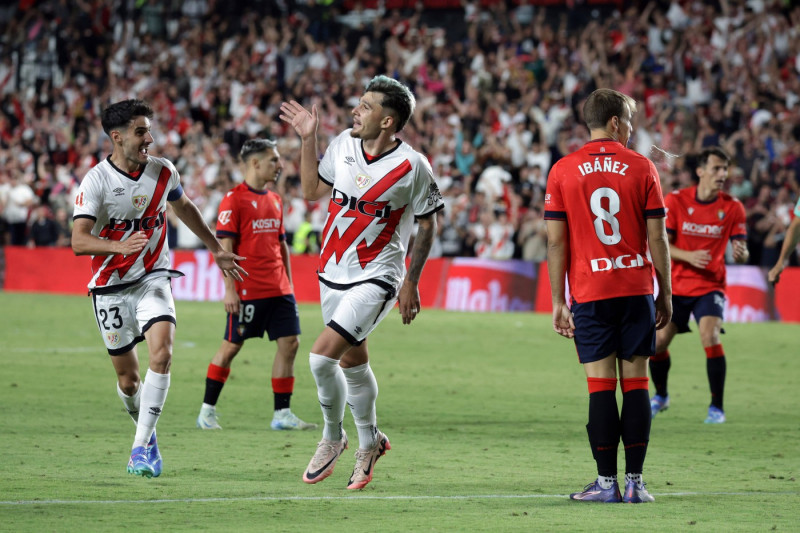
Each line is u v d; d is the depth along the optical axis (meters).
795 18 90.06
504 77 93.75
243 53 107.12
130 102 22.95
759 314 70.50
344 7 116.62
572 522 18.47
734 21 91.50
